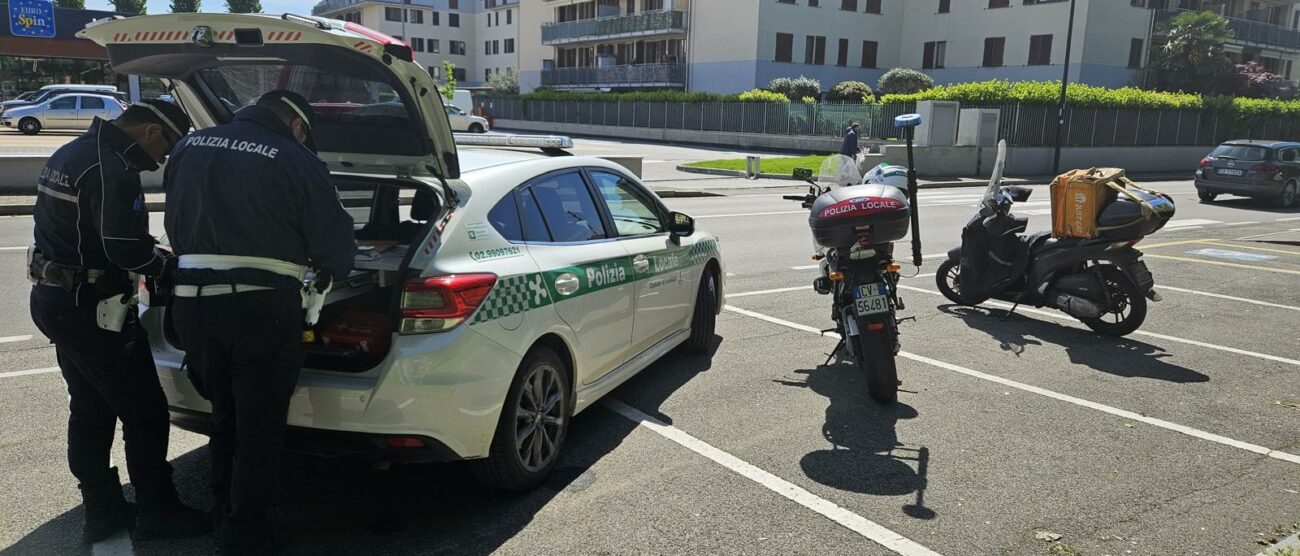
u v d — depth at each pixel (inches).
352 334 138.8
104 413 133.3
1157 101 1253.7
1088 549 135.0
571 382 164.2
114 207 117.7
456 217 141.7
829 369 230.1
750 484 156.6
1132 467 167.8
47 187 120.0
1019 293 280.5
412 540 134.3
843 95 1465.3
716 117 1565.0
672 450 172.1
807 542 135.6
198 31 128.2
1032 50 1656.0
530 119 2111.2
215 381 122.1
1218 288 356.2
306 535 135.6
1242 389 219.6
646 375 221.6
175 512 136.4
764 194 776.3
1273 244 494.6
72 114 1160.2
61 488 149.9
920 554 132.6
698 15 1866.4
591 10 2272.4
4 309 272.4
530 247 154.3
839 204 192.1
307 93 145.5
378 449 129.5
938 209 685.3
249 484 120.0
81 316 122.1
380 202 171.9
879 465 166.4
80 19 1574.8
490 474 144.9
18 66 1672.0
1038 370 234.4
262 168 115.1
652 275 194.4
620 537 136.0
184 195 116.7
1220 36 1599.4
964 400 207.2
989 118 1059.3
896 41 1892.2
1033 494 154.7
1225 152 770.2
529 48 2549.2
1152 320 297.6
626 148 1444.4
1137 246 482.3
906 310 307.7
